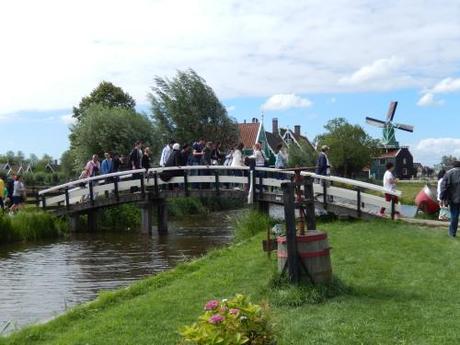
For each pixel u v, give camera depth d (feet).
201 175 70.69
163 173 69.56
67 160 190.39
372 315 21.62
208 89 143.43
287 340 18.72
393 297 24.40
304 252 24.81
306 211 27.17
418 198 61.21
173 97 141.18
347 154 216.54
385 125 250.78
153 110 139.95
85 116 124.47
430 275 28.78
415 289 25.85
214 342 13.41
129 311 24.32
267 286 25.67
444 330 19.60
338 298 24.29
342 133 218.38
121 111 124.57
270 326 14.61
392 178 54.24
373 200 55.36
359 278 28.53
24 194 78.64
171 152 71.77
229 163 77.10
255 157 65.41
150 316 23.39
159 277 32.65
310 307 23.07
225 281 29.73
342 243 40.29
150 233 71.00
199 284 29.45
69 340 20.59
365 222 52.90
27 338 21.66
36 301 34.88
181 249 56.70
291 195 24.90
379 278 28.35
